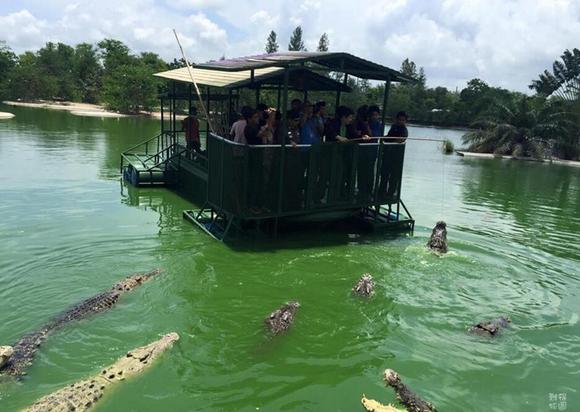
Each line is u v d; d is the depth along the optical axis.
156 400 6.29
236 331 8.12
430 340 8.10
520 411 6.47
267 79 14.22
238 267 10.91
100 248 11.52
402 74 13.44
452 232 14.38
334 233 13.76
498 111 43.25
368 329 8.38
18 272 9.91
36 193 16.53
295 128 13.23
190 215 14.30
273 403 6.38
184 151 18.45
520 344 8.09
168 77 17.02
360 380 6.93
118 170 21.30
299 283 10.20
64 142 29.75
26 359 6.91
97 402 6.07
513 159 40.06
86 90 82.00
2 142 28.06
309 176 12.72
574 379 7.21
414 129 77.31
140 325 8.08
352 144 13.21
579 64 57.56
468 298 9.77
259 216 12.39
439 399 6.62
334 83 15.84
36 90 71.31
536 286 10.56
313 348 7.71
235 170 12.01
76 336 7.61
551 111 42.62
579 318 9.12
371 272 10.91
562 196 22.44
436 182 23.67
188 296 9.30
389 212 14.54
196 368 7.02
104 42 83.25
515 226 15.68
